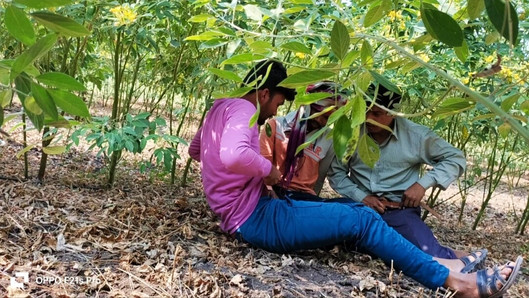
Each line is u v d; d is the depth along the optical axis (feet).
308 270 7.11
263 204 7.54
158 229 7.77
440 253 8.21
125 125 9.00
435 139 8.88
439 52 9.46
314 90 7.59
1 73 3.29
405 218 8.57
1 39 9.04
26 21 3.01
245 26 8.38
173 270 5.99
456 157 8.81
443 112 3.99
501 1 2.88
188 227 7.92
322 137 8.70
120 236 7.24
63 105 3.24
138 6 8.40
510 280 6.34
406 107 10.07
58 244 6.64
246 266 6.88
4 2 2.94
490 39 4.64
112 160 10.46
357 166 9.22
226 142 6.88
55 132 9.59
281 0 5.14
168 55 11.86
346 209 7.14
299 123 8.32
